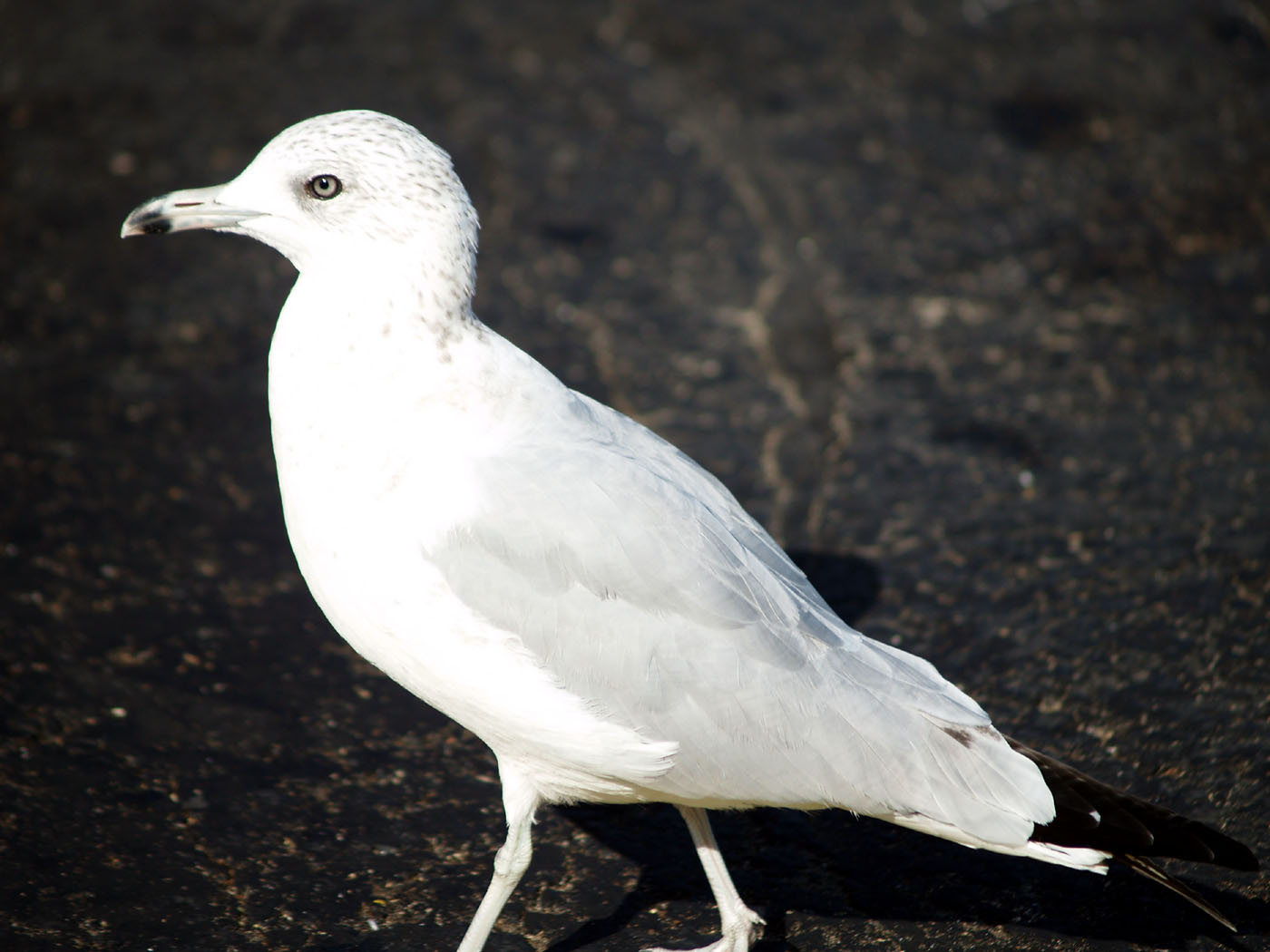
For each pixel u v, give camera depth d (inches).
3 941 294.7
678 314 562.3
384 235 280.8
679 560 277.0
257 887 314.8
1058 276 581.0
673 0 812.6
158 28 759.7
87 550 423.5
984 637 395.2
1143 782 342.6
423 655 279.6
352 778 348.2
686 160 668.1
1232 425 485.4
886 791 276.1
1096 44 762.2
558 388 296.8
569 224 618.8
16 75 706.8
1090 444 480.1
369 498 276.5
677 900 319.0
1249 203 625.0
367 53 746.2
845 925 309.4
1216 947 300.5
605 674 273.9
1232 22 780.6
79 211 607.8
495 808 342.6
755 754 276.8
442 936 304.8
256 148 653.9
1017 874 323.3
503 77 730.8
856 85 729.6
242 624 399.9
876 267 592.4
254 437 483.5
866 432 491.2
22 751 347.6
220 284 572.7
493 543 273.1
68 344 525.7
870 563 427.8
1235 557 422.3
